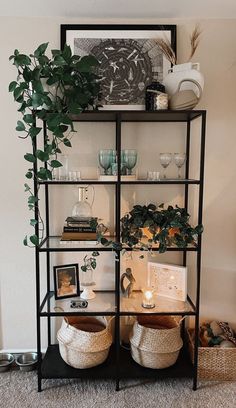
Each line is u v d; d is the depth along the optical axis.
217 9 2.02
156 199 2.21
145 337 2.00
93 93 1.84
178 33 2.11
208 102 2.15
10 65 2.08
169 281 2.12
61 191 2.19
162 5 1.96
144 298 2.03
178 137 2.18
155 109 1.88
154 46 2.09
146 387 2.00
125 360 2.12
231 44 2.12
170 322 2.24
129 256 2.24
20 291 2.25
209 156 2.19
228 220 2.24
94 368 2.02
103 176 1.90
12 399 1.89
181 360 2.13
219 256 2.26
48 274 2.20
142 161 2.18
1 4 1.95
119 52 2.09
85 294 2.12
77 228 1.97
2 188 2.17
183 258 2.23
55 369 2.01
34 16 2.06
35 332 2.28
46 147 1.80
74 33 2.07
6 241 2.21
